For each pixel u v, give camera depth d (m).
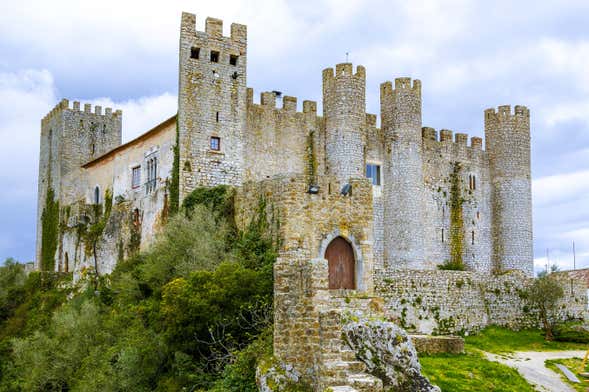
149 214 61.78
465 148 76.94
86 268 71.00
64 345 51.84
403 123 69.50
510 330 61.16
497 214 77.31
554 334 60.12
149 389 41.16
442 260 73.12
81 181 81.00
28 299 74.31
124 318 48.91
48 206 86.81
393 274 54.72
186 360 38.81
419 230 68.69
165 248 49.81
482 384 38.94
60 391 50.28
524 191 77.25
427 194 73.00
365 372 30.36
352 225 43.75
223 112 58.91
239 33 60.53
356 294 40.56
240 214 48.28
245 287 39.00
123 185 68.81
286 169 62.84
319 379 29.25
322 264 30.73
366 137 69.25
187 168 56.56
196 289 39.28
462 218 75.19
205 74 58.53
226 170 58.38
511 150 77.50
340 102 65.19
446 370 40.53
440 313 56.56
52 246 84.06
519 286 63.19
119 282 54.16
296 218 42.59
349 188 44.22
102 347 48.28
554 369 46.75
